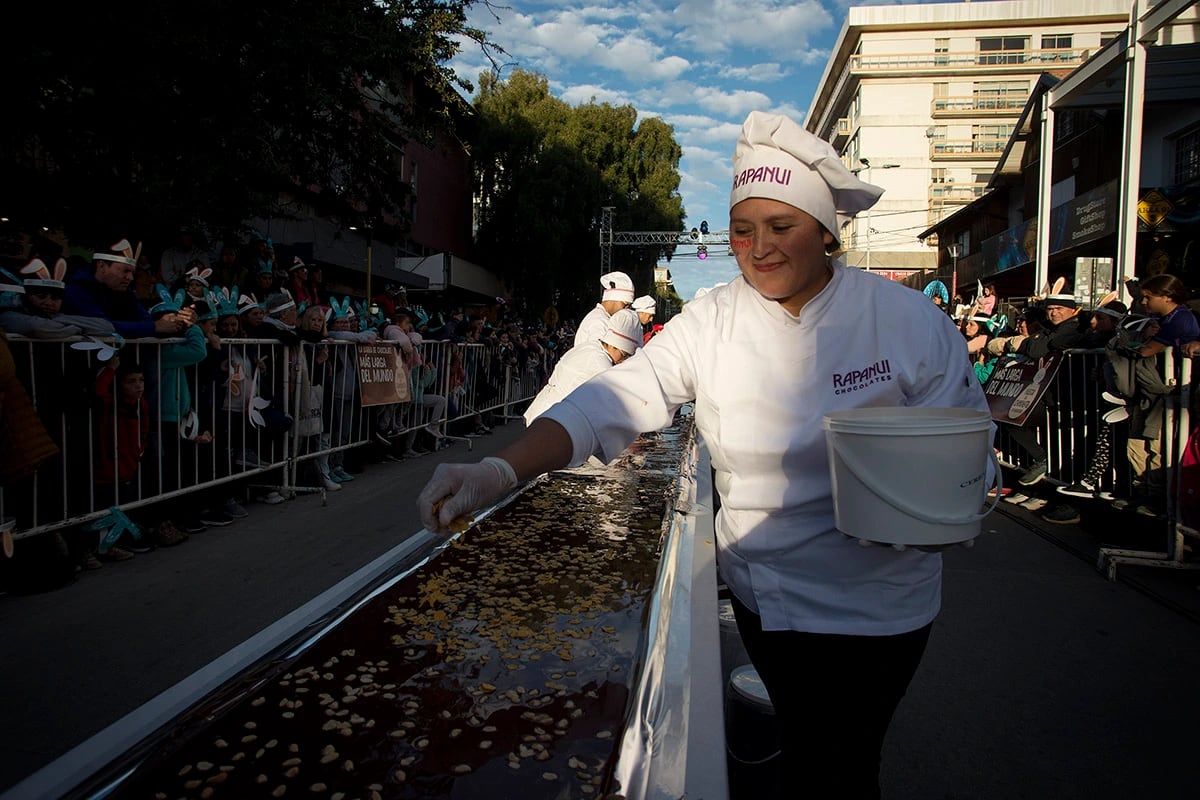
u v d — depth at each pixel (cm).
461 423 1165
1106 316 661
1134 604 467
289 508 640
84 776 94
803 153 137
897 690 161
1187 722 323
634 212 3494
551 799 92
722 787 89
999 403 798
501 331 1524
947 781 280
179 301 530
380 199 1199
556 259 2916
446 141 2661
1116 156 1677
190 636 369
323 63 833
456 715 111
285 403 665
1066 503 709
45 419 436
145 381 515
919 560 156
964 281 2533
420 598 156
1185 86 1414
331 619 143
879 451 123
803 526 157
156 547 517
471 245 3005
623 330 360
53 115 638
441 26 940
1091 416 655
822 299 151
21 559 431
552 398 337
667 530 201
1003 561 560
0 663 339
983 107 4278
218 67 734
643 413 158
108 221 679
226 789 93
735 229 146
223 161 750
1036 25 4309
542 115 3055
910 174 4372
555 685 120
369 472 820
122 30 621
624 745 100
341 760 100
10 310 434
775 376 154
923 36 4375
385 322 922
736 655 245
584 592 161
